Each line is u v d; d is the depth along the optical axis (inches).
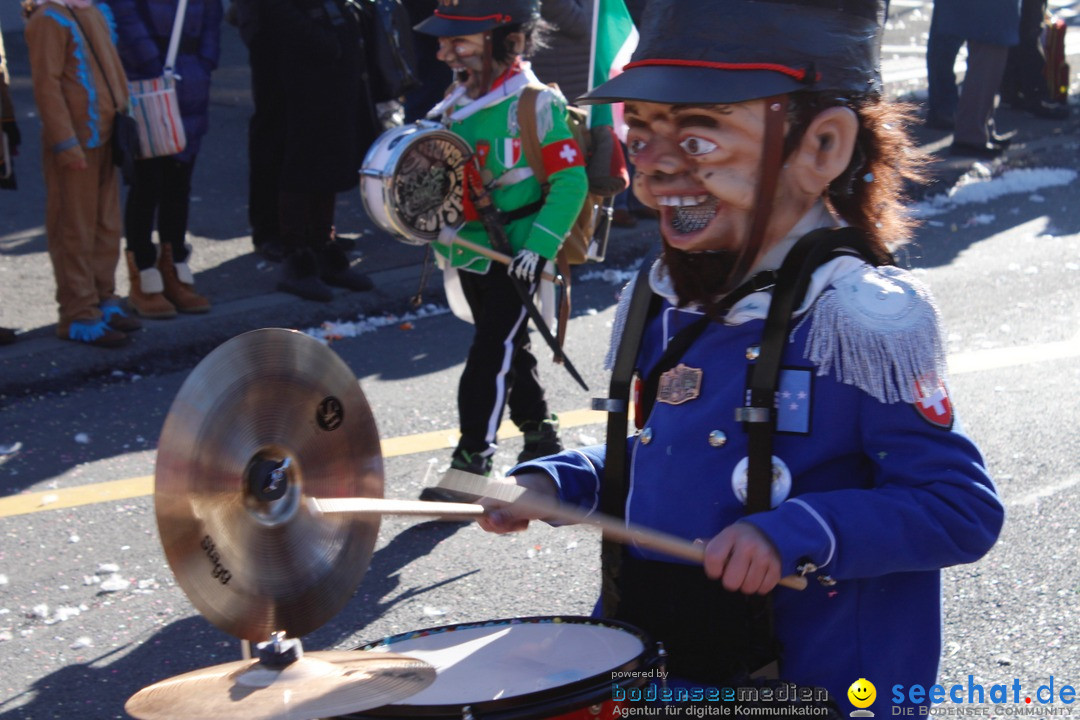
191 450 65.5
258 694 62.5
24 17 261.4
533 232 185.5
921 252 352.8
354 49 304.5
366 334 296.5
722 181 69.9
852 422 69.8
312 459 72.6
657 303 78.5
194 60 291.9
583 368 269.9
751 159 69.7
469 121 191.9
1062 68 542.0
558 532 194.5
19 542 192.7
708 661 72.2
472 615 169.3
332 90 301.7
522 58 193.3
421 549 189.5
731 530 66.9
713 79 68.7
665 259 75.5
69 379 262.7
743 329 72.7
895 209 78.0
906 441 69.0
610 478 78.0
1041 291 315.0
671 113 70.6
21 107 524.1
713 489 71.9
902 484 69.2
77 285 274.8
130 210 289.4
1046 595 167.3
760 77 68.4
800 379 69.8
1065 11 832.3
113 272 284.8
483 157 189.5
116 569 184.4
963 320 293.1
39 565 185.6
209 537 67.1
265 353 68.6
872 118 73.4
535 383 210.8
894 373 68.6
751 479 69.9
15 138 279.6
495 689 70.2
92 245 276.5
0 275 325.4
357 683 63.8
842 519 66.9
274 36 301.7
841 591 71.8
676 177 71.3
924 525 67.3
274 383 69.4
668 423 74.5
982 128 460.8
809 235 71.4
